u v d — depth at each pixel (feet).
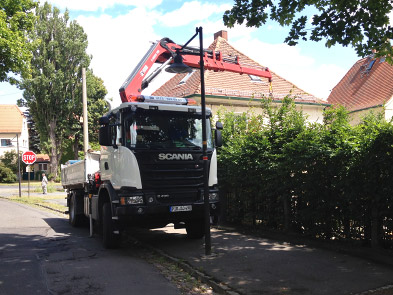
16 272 20.47
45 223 41.47
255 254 22.67
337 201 23.07
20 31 67.26
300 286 16.62
